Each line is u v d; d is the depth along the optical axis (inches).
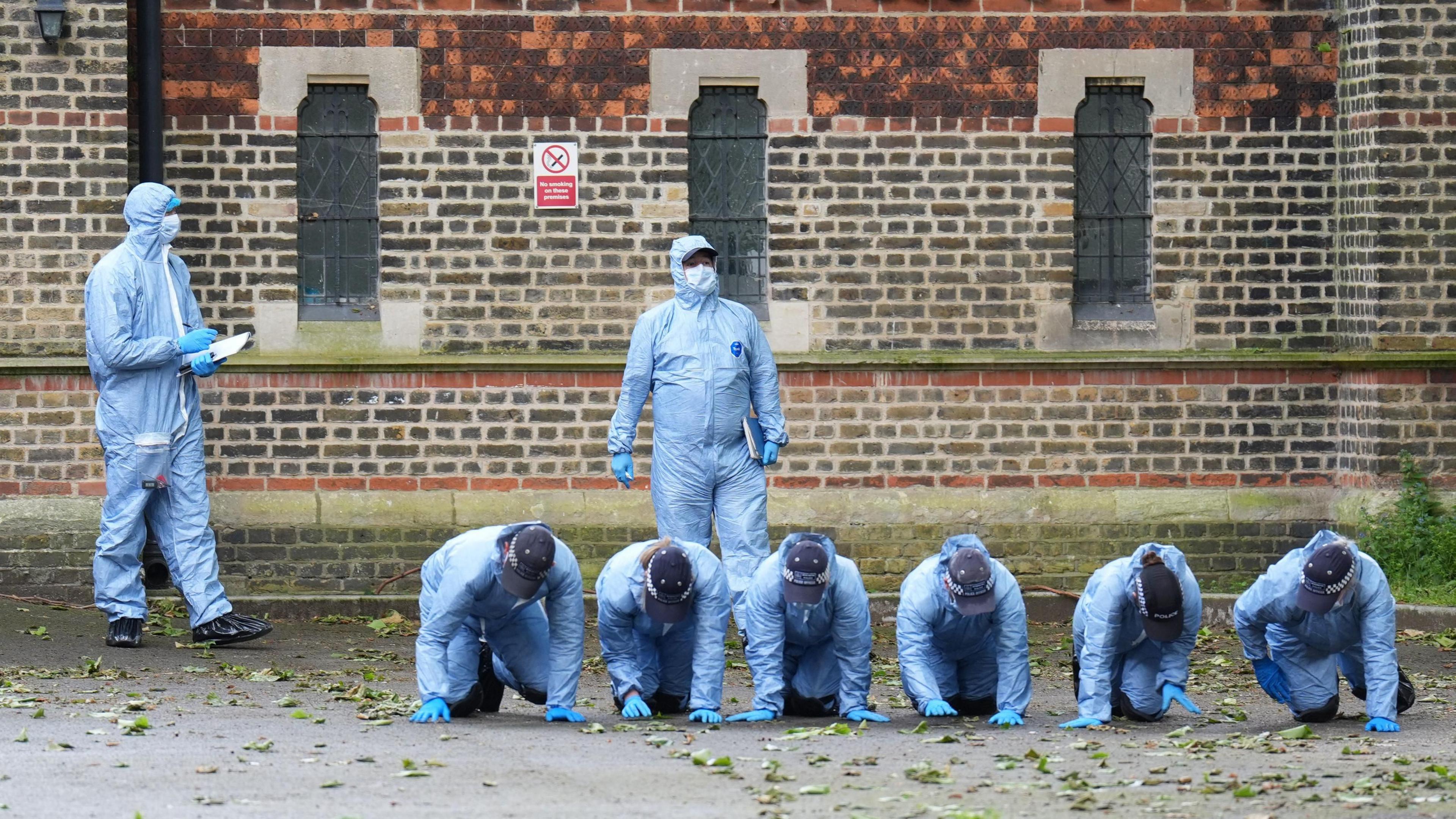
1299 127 738.8
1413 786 383.6
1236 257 739.4
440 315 717.3
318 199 720.3
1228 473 736.3
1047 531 728.3
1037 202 730.2
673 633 490.0
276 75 709.3
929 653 478.0
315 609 694.5
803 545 466.3
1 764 399.5
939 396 727.7
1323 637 486.0
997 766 406.3
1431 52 710.5
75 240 688.4
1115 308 741.9
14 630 627.8
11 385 690.2
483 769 398.3
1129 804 364.2
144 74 697.6
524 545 444.5
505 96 716.7
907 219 726.5
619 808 357.4
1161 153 735.7
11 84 684.7
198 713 483.2
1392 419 713.0
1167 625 462.6
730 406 601.6
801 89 723.4
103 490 696.4
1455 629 656.4
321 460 712.4
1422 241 713.0
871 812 355.3
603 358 714.8
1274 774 396.2
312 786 377.7
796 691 495.5
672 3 719.7
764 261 731.4
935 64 726.5
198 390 619.2
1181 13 734.5
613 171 720.3
